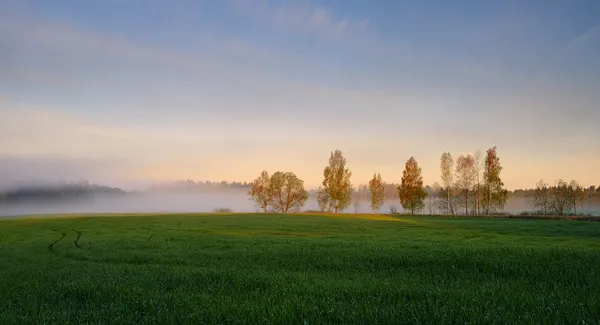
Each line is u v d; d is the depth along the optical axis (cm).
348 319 601
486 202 11100
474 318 573
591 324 551
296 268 1526
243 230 5419
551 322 557
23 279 1287
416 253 1831
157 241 3375
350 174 12581
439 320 576
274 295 820
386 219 8712
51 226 5919
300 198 14325
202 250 2473
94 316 663
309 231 5303
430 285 979
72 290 937
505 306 668
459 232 5016
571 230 5247
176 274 1217
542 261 1405
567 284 987
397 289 862
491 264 1358
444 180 11762
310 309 649
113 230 5166
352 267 1502
